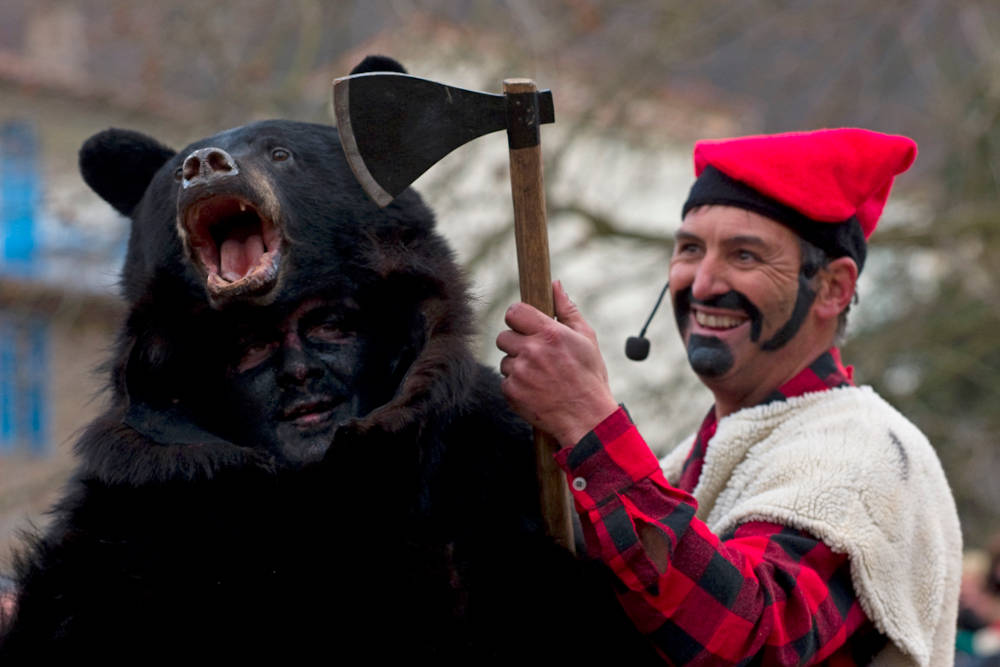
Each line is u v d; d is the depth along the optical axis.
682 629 5.59
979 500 22.44
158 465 5.83
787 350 7.12
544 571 6.04
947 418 21.94
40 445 23.70
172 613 5.80
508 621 6.03
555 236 23.12
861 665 6.46
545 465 5.96
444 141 5.64
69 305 20.36
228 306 6.08
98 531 6.00
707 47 21.25
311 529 5.89
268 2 21.17
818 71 23.75
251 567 5.86
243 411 6.47
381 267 6.52
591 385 5.71
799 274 7.09
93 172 7.45
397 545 5.93
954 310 21.05
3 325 21.45
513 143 5.71
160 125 22.03
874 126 24.80
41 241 20.88
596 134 20.50
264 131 6.66
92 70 28.36
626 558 5.52
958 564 6.80
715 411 7.52
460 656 5.90
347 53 21.41
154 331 6.28
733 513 6.38
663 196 24.83
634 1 20.48
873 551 6.16
